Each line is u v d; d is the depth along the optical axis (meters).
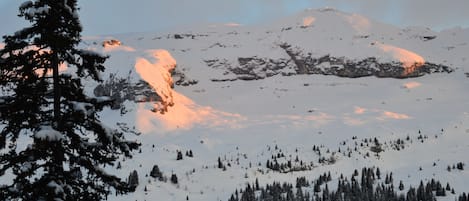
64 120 41.41
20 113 40.25
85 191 42.09
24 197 40.03
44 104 41.56
